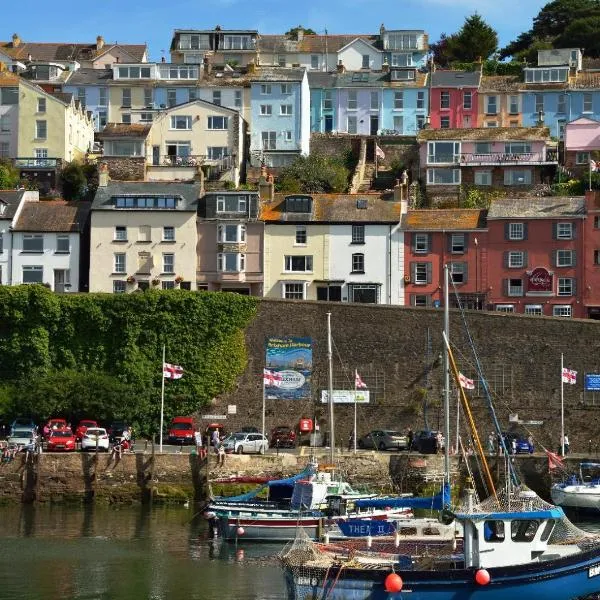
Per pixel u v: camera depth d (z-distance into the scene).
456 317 125.31
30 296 124.62
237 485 106.75
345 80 191.75
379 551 76.00
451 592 68.25
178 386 124.44
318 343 125.62
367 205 144.25
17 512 103.56
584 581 68.06
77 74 197.50
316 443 122.81
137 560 85.69
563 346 124.62
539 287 140.75
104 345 125.25
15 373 124.81
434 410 124.00
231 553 88.44
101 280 141.38
